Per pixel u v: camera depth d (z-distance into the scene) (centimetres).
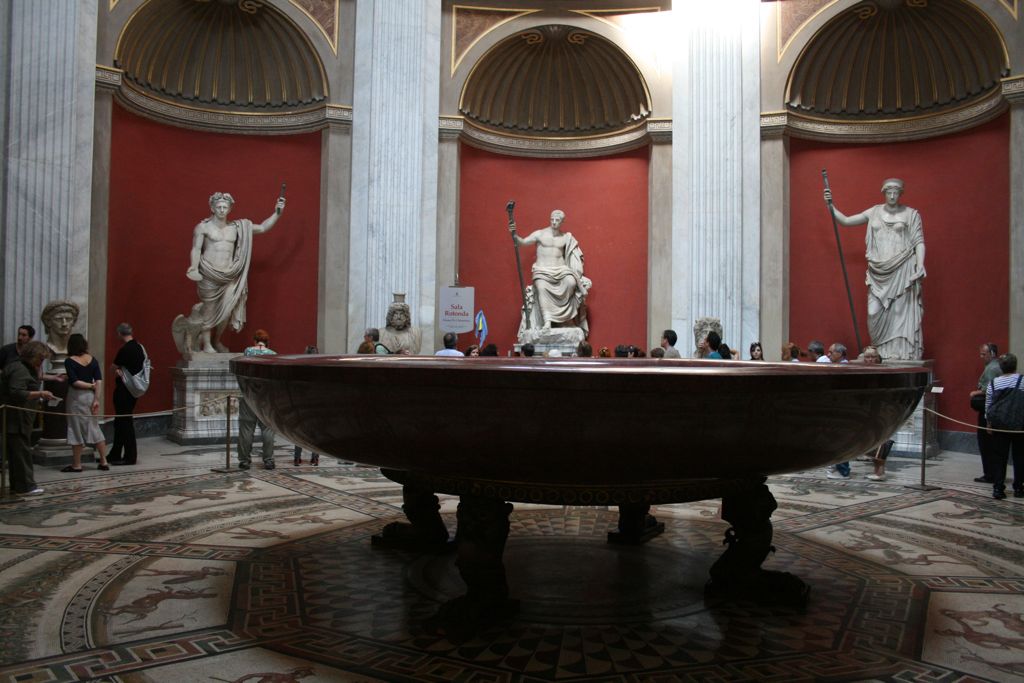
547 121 1309
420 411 296
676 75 1166
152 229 1128
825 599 412
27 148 917
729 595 416
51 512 602
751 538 414
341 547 511
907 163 1149
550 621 376
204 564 464
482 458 305
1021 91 992
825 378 291
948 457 1013
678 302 1141
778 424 292
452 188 1206
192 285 1168
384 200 1141
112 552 488
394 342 1062
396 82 1153
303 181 1191
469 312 1024
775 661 329
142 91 1104
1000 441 715
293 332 1188
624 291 1270
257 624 366
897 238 1060
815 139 1180
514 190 1312
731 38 1138
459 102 1209
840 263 1163
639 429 283
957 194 1104
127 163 1090
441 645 343
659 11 1196
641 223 1264
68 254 933
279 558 481
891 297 1057
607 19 1210
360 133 1151
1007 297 1041
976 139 1088
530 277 1303
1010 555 506
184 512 610
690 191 1138
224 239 1073
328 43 1158
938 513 641
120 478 763
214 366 1045
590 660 328
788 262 1159
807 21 1120
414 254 1147
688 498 358
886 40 1134
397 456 321
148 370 873
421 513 509
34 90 921
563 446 291
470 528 373
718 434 288
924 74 1134
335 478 781
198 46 1157
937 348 1112
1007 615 388
